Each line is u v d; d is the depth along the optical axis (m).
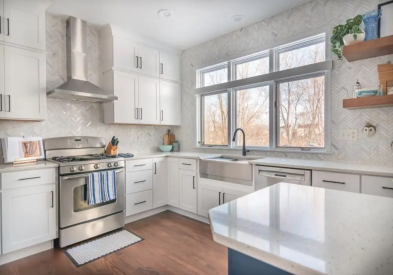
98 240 2.62
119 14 2.91
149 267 2.08
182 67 4.16
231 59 3.41
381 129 2.22
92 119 3.35
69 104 3.13
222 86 3.52
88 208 2.63
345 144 2.43
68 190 2.47
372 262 0.53
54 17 2.98
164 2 2.63
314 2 2.62
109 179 2.74
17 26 2.44
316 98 2.69
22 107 2.47
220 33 3.46
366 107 2.15
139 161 3.21
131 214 3.11
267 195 1.12
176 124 4.10
